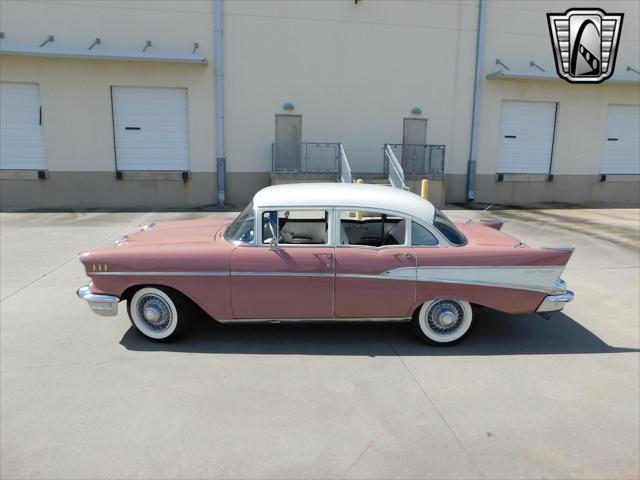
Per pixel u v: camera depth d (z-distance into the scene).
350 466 2.59
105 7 13.00
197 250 4.03
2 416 3.03
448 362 3.88
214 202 14.36
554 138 15.85
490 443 2.81
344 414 3.10
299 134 14.39
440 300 4.09
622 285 6.12
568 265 7.09
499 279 4.04
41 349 4.02
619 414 3.14
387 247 4.04
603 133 16.05
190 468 2.56
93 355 3.93
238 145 14.18
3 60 12.83
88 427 2.92
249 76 13.91
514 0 14.79
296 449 2.73
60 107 13.28
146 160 13.92
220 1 13.31
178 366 3.75
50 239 8.60
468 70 14.91
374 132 14.72
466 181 15.56
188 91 13.70
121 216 11.68
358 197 4.12
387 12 14.20
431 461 2.64
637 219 11.83
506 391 3.42
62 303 5.17
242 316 4.07
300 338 4.33
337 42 14.12
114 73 13.33
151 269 3.98
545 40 15.14
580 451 2.75
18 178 13.43
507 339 4.38
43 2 12.76
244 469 2.56
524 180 15.84
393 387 3.46
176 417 3.04
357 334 4.44
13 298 5.32
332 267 3.96
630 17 15.27
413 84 14.69
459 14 14.55
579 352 4.11
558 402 3.28
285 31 13.84
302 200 4.07
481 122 15.31
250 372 3.66
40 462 2.59
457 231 4.27
